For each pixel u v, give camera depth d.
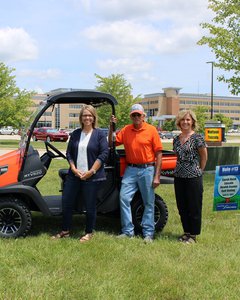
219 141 16.17
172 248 5.02
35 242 5.08
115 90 36.12
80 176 5.09
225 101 140.88
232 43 11.98
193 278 4.11
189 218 5.33
